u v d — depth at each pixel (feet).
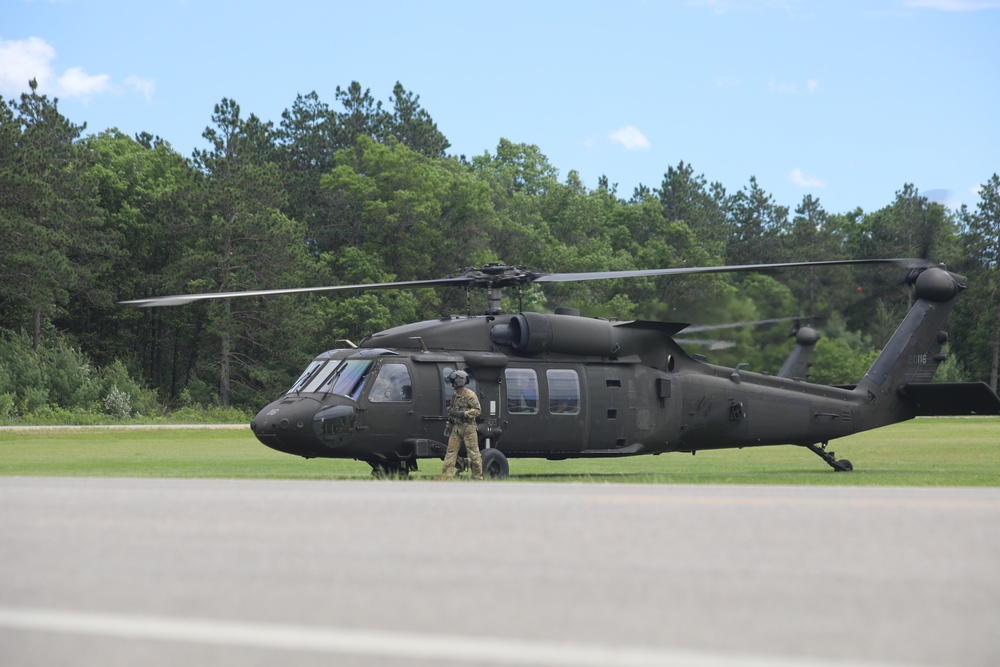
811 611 31.83
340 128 587.27
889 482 106.42
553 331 119.85
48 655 26.43
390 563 39.73
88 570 38.17
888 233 574.15
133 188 479.82
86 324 456.04
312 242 522.47
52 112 417.28
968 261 554.05
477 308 466.70
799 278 386.73
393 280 456.04
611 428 124.16
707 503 60.23
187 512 55.01
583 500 62.03
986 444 238.68
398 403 111.34
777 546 44.01
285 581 36.22
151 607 32.14
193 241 436.76
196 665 25.43
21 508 56.70
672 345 132.36
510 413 117.39
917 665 25.61
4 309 391.04
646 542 44.96
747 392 137.18
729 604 32.73
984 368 557.74
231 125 425.69
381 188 503.61
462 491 68.44
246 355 426.92
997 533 47.98
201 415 370.32
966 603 33.06
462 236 503.20
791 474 129.39
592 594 34.19
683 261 643.86
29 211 390.42
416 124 629.51
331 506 57.88
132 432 270.46
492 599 33.40
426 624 29.94
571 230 617.62
